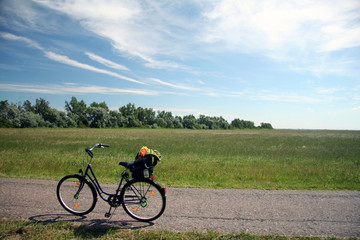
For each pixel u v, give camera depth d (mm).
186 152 16109
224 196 5668
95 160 11102
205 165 10359
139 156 4391
